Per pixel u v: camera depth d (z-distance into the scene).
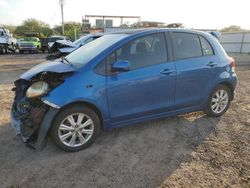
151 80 4.49
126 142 4.48
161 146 4.33
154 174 3.55
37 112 3.86
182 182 3.37
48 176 3.53
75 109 4.02
